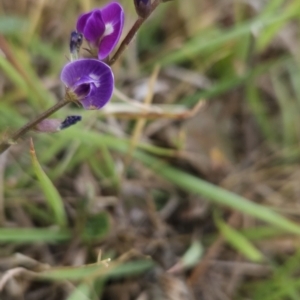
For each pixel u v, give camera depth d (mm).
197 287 306
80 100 242
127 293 297
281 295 301
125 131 328
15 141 250
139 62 361
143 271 299
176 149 328
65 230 298
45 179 273
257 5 376
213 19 377
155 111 303
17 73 305
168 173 309
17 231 287
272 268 311
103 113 307
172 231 315
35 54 338
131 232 308
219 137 343
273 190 332
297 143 350
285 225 299
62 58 331
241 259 313
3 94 324
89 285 285
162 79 348
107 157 307
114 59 245
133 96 336
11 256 288
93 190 305
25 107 322
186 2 376
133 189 317
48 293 292
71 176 314
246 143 350
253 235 311
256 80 373
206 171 329
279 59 365
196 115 339
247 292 309
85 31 243
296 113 360
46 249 299
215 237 315
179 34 373
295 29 385
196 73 348
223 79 351
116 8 240
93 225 299
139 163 321
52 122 248
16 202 302
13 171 307
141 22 242
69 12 352
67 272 282
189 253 300
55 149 306
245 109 358
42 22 343
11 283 286
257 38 335
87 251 299
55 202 286
